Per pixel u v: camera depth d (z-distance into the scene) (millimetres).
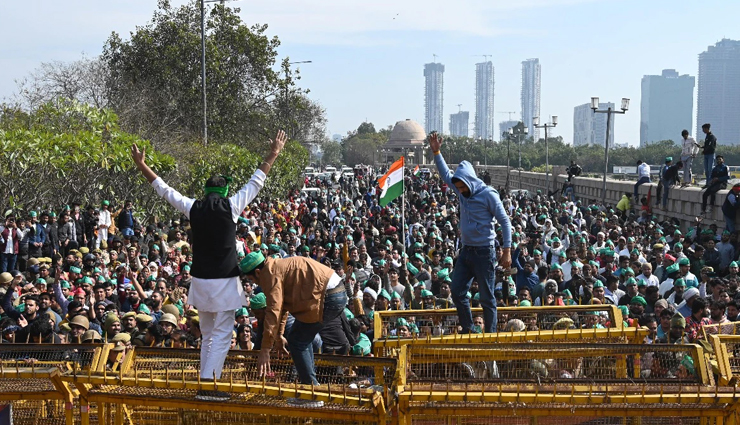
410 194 36312
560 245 18531
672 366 5473
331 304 5465
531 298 12898
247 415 5293
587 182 42594
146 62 41969
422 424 5027
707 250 18047
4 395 5031
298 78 47562
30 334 10078
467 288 7129
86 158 21438
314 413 4730
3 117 26141
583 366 5715
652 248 18891
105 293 12148
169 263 16344
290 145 49312
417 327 7027
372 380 5742
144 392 5047
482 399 4621
